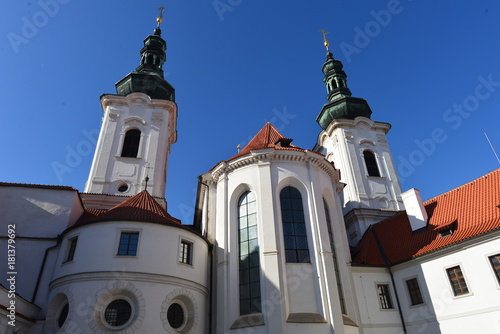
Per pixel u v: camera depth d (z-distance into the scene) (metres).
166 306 22.59
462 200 30.77
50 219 28.38
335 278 25.20
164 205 37.44
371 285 29.00
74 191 30.14
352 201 43.62
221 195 29.81
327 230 27.12
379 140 49.41
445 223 29.81
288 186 28.62
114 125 42.56
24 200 28.77
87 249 23.05
